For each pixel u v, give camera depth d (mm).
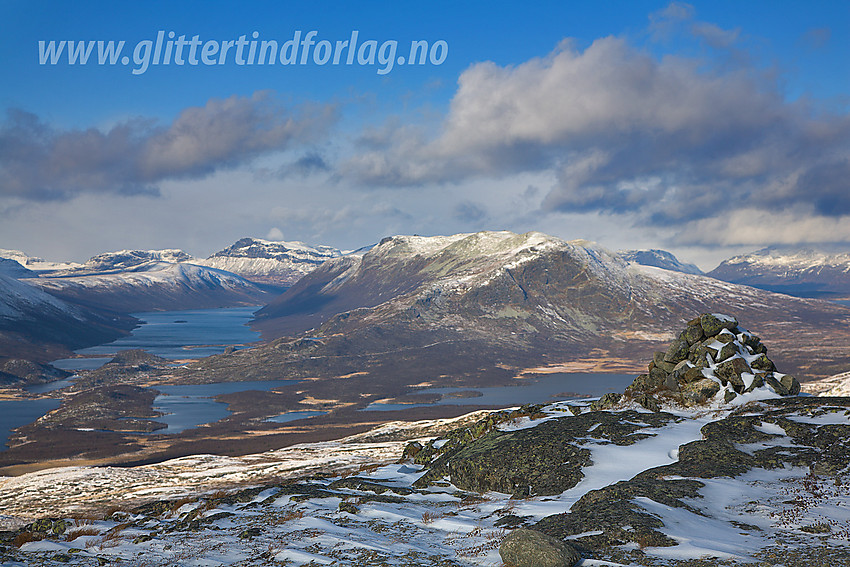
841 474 31938
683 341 58781
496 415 56031
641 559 20281
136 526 31953
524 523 26797
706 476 32344
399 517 30094
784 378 53156
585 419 47688
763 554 20531
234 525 29375
